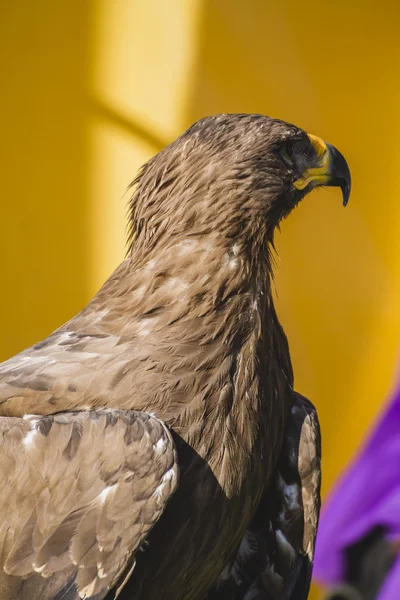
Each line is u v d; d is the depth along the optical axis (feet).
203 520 19.12
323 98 39.27
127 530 17.58
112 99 38.55
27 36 38.22
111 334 19.70
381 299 40.32
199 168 20.10
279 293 39.88
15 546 17.81
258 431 19.89
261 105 38.88
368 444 24.67
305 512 21.48
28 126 38.45
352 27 39.22
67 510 17.78
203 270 19.79
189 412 18.99
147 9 38.32
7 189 38.60
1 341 39.01
